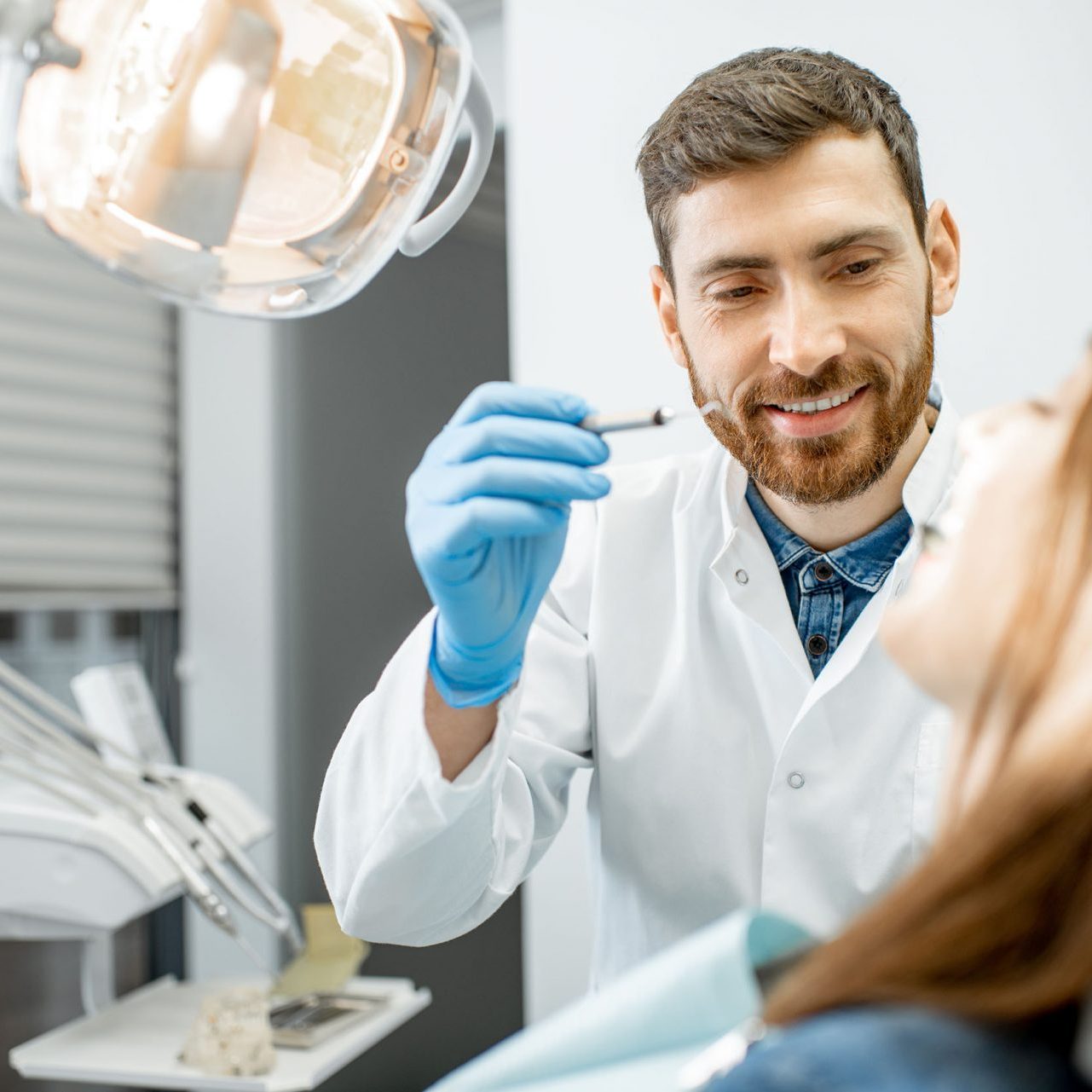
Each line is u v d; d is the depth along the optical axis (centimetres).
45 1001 233
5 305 234
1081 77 157
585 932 186
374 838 104
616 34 185
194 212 72
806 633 118
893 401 101
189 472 267
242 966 253
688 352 109
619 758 122
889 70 167
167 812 178
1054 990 35
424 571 88
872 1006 38
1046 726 38
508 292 253
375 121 72
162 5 67
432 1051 252
